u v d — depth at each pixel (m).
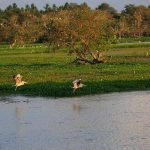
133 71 77.62
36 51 150.88
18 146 38.31
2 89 65.19
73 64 94.94
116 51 133.38
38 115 48.91
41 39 195.25
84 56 95.31
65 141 39.09
